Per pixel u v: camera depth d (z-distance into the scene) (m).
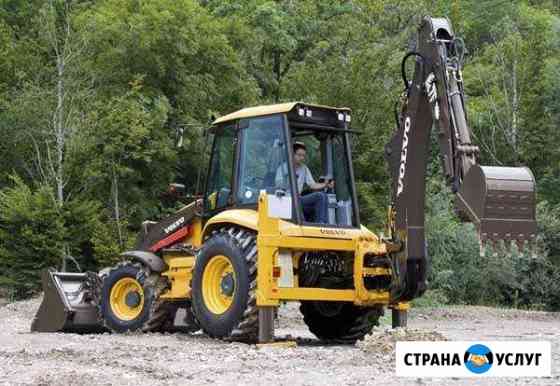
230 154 13.22
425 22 11.33
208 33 30.98
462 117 10.74
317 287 12.40
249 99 31.42
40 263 25.03
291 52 37.81
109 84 29.41
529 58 38.34
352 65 29.28
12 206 24.94
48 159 27.41
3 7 37.06
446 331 16.50
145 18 29.23
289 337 13.95
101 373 8.56
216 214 13.29
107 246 24.83
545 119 36.94
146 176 28.31
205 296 12.39
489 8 52.97
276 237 11.62
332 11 39.78
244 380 8.33
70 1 34.59
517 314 22.52
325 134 12.87
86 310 14.50
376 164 28.44
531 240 9.85
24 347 11.32
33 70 30.81
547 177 35.56
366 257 12.10
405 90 11.79
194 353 10.38
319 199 12.46
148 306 13.79
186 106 29.84
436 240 25.95
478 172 9.95
